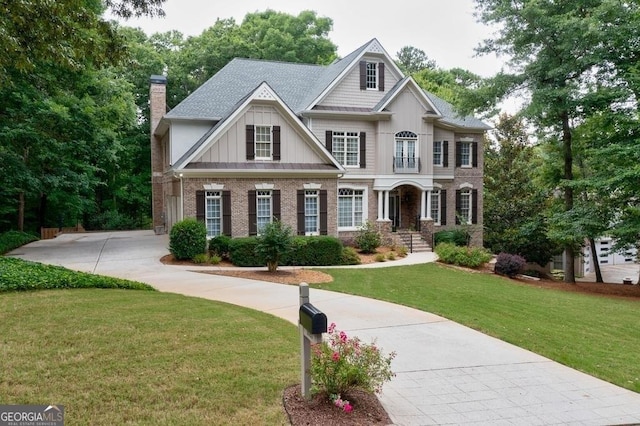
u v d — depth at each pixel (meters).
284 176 22.25
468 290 15.80
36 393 5.74
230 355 7.29
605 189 19.27
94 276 12.68
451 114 29.92
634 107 19.41
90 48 10.69
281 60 41.91
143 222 44.22
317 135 25.69
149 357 7.05
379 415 5.74
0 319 8.56
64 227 38.06
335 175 23.23
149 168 45.69
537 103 20.16
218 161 21.30
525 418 5.98
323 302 12.27
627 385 7.26
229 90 26.08
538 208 29.39
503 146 32.00
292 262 19.69
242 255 18.66
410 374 7.39
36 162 22.53
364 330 9.73
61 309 9.42
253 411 5.54
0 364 6.53
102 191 44.53
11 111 19.73
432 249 26.73
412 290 14.96
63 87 21.94
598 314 13.85
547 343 9.49
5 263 13.32
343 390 5.93
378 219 26.84
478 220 30.55
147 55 41.50
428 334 9.59
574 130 21.75
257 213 21.92
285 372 6.71
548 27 19.88
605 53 19.16
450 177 29.45
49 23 9.72
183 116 23.42
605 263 35.53
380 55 26.86
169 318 9.20
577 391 6.94
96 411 5.37
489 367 7.81
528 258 26.69
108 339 7.73
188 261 19.08
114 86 26.52
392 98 26.11
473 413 6.08
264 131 22.12
